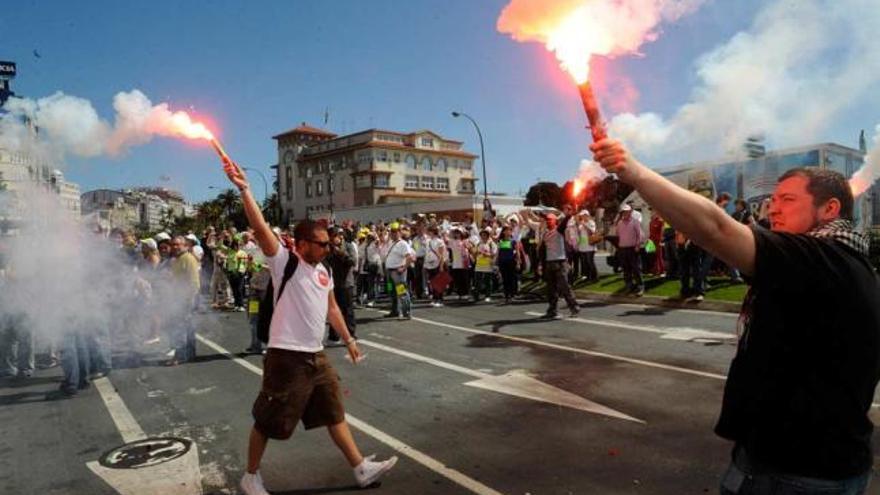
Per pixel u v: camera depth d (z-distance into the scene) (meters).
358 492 3.97
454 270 14.88
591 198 18.28
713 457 4.32
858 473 1.62
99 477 4.46
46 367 8.46
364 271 14.83
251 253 14.36
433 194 78.81
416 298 15.40
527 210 17.16
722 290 11.76
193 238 11.62
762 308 1.64
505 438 4.86
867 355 1.57
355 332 9.88
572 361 7.41
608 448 4.55
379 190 74.19
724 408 1.76
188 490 4.15
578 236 14.98
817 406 1.57
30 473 4.59
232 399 6.42
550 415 5.39
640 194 1.48
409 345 8.93
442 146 80.81
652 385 6.20
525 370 7.07
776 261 1.51
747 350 1.69
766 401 1.62
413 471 4.28
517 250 14.07
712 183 14.98
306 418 3.97
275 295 3.86
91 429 5.59
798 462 1.60
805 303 1.55
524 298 14.16
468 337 9.38
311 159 82.12
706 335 8.59
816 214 1.71
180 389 6.93
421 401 5.99
